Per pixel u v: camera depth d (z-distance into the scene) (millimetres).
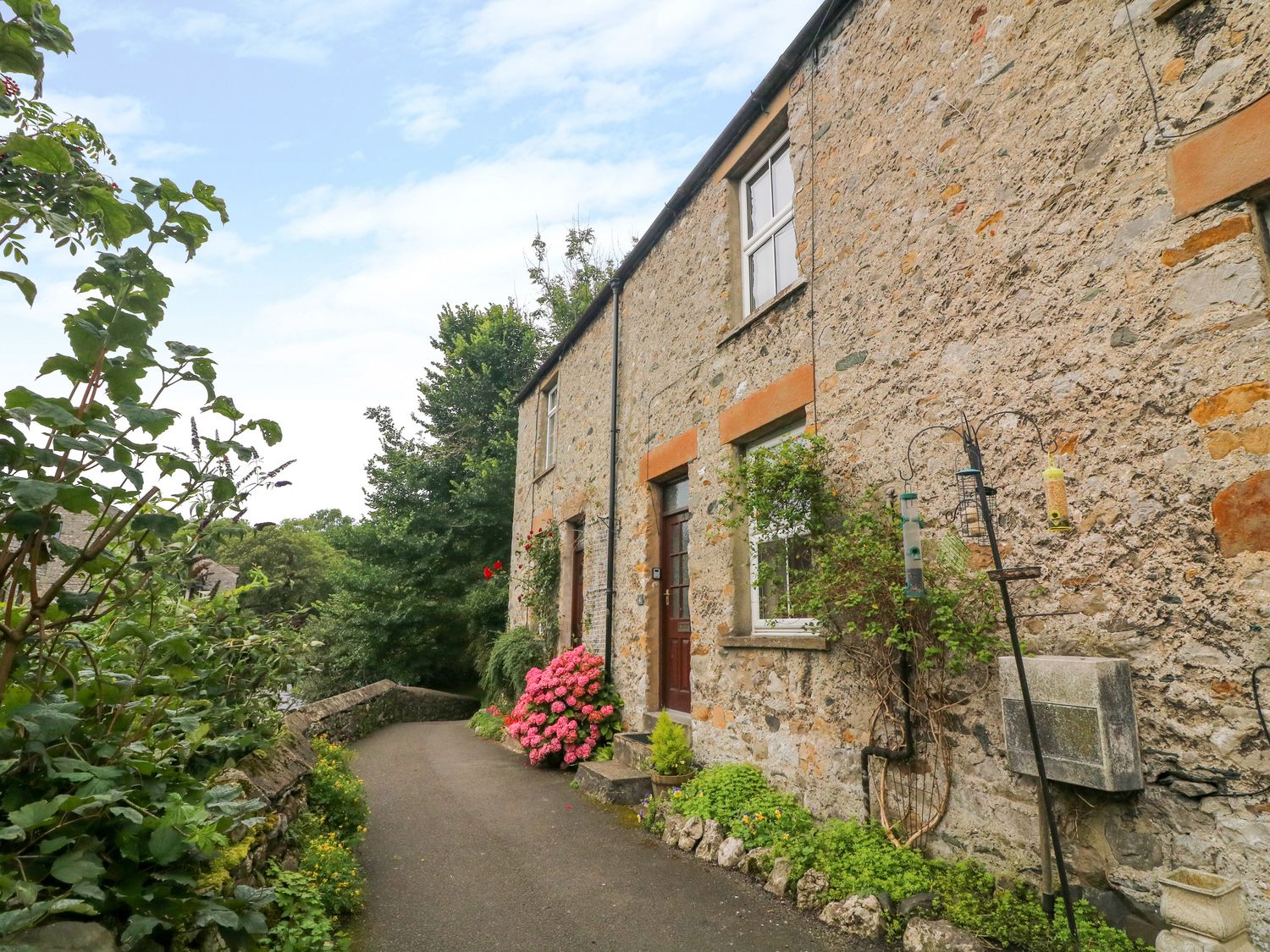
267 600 4695
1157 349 2984
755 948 3316
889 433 4332
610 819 5461
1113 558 3062
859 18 4977
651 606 7219
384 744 9273
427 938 3484
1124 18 3248
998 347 3682
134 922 1801
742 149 6336
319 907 3184
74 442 1675
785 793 4883
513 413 18125
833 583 4102
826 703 4570
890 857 3691
